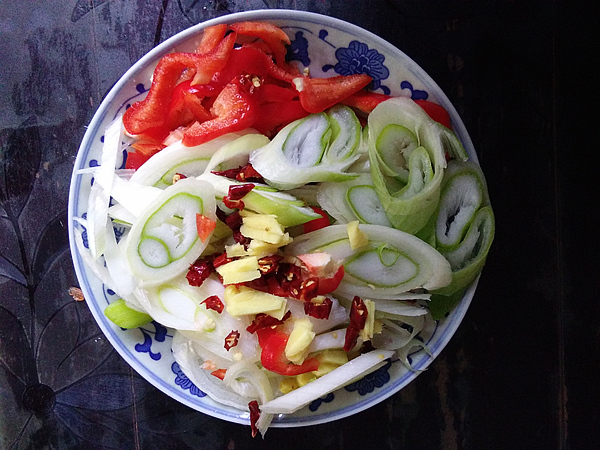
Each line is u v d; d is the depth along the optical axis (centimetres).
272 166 30
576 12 34
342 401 32
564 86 34
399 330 32
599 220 35
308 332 30
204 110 31
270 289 31
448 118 31
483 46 34
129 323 32
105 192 31
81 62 35
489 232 31
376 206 31
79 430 37
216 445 37
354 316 30
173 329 33
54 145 35
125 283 31
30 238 36
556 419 36
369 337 30
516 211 35
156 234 30
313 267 30
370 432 36
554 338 35
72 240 32
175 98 32
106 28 35
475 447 36
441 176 30
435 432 36
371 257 31
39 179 36
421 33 34
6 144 36
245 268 30
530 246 35
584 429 36
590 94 34
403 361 32
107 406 37
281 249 31
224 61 30
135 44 35
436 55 34
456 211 32
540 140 34
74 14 35
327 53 31
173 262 31
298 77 30
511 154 34
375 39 30
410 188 30
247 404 32
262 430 32
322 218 31
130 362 32
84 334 36
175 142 31
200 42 31
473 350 36
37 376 37
